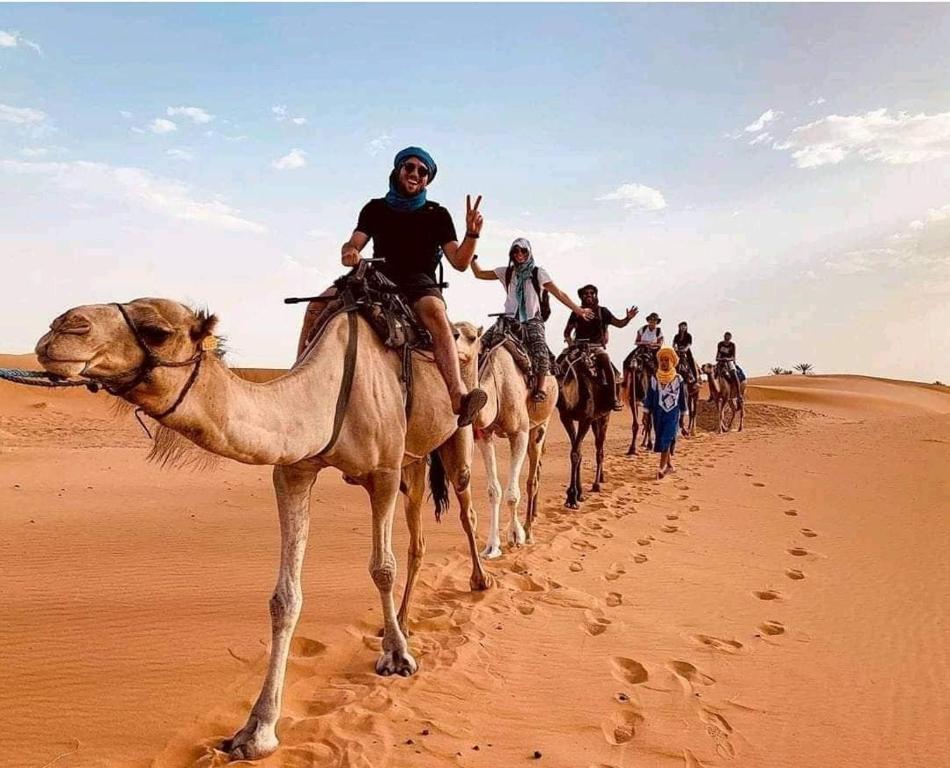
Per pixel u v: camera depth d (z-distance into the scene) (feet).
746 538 31.09
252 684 15.21
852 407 177.47
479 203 15.76
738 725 14.94
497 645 17.97
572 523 32.55
